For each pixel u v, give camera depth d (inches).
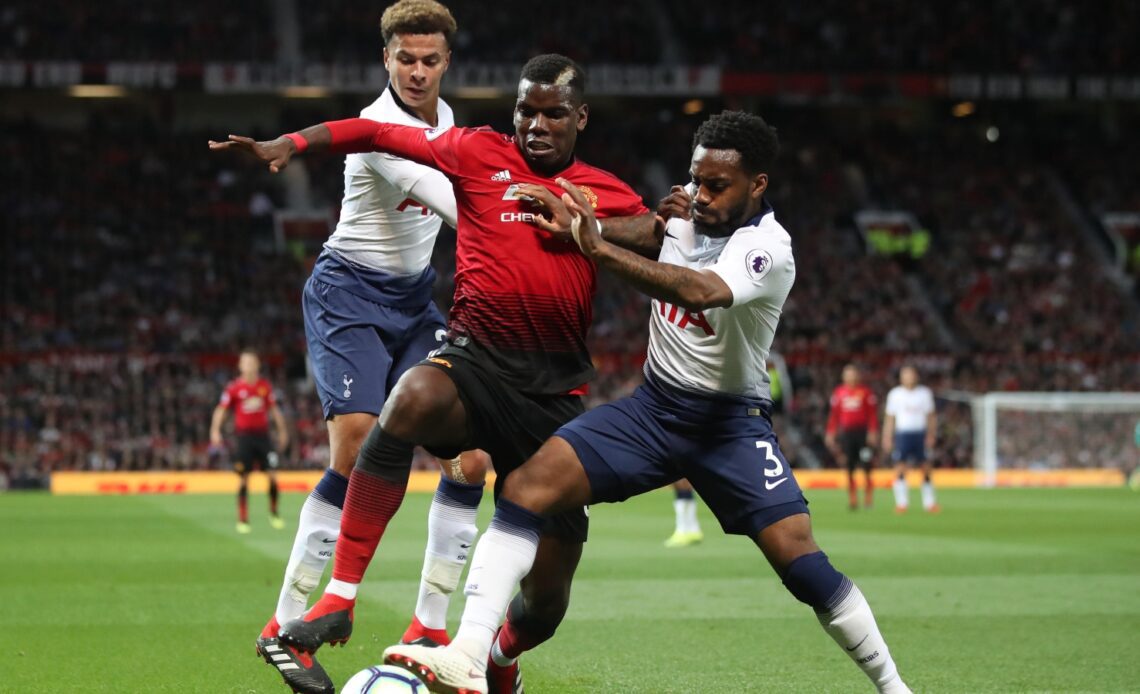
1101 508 925.8
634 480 215.5
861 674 283.9
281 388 1317.7
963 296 1552.7
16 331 1344.7
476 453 246.2
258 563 532.1
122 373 1288.1
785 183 1701.5
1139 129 1823.3
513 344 221.0
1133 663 300.2
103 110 1678.2
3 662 295.9
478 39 1596.9
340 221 264.4
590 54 1608.0
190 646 319.6
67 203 1535.4
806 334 1469.0
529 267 219.5
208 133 1675.7
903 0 1699.1
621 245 224.2
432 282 270.1
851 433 909.8
